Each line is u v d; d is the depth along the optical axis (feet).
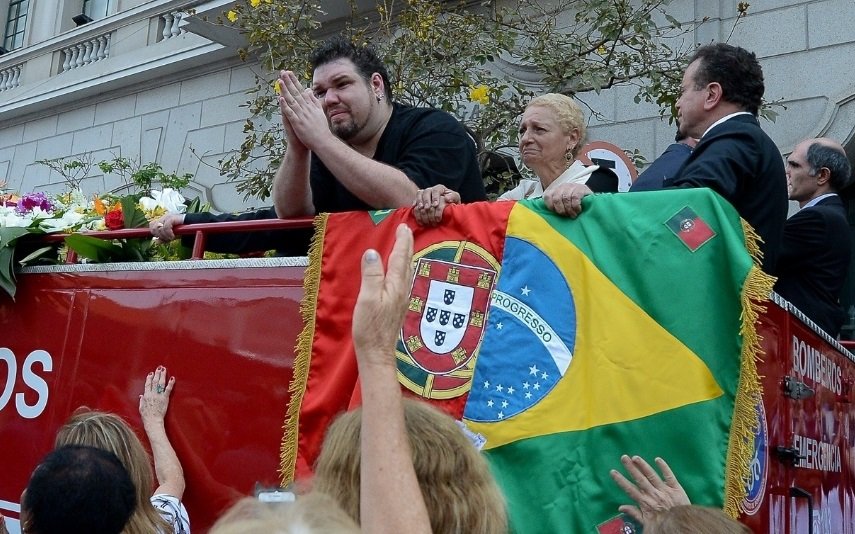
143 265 12.16
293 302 10.49
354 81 12.01
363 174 10.55
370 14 30.76
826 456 11.36
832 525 11.45
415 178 11.47
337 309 10.03
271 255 13.41
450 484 5.81
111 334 12.22
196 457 10.80
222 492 10.47
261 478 10.12
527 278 9.05
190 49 37.22
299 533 4.45
